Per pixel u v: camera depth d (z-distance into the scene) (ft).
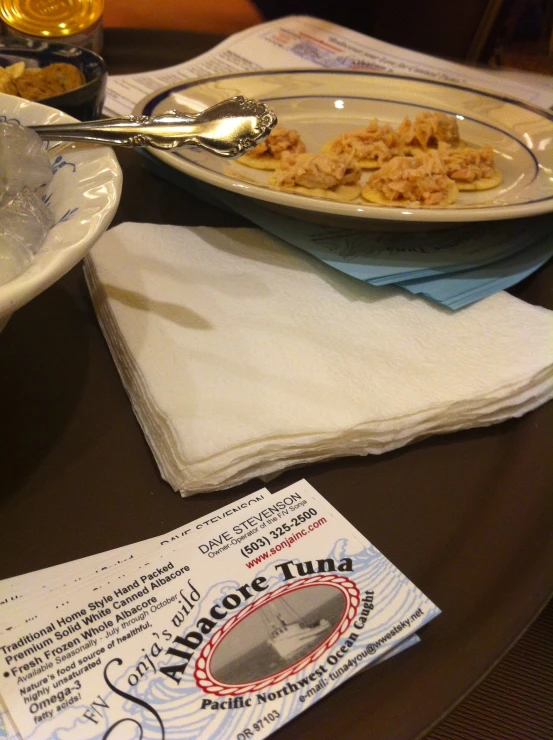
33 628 0.78
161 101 2.08
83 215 0.95
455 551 0.95
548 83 2.83
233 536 0.92
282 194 1.47
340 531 0.94
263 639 0.79
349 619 0.81
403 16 3.83
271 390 1.10
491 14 3.43
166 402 1.05
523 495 1.04
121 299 1.28
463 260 1.52
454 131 2.13
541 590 0.88
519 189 1.89
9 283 0.78
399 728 0.71
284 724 0.71
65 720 0.70
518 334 1.30
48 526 0.94
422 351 1.24
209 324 1.25
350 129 2.29
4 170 1.05
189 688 0.73
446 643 0.81
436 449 1.14
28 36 2.39
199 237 1.56
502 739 1.48
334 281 1.46
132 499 1.00
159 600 0.82
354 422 1.05
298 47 2.95
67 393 1.19
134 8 3.61
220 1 3.91
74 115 1.82
